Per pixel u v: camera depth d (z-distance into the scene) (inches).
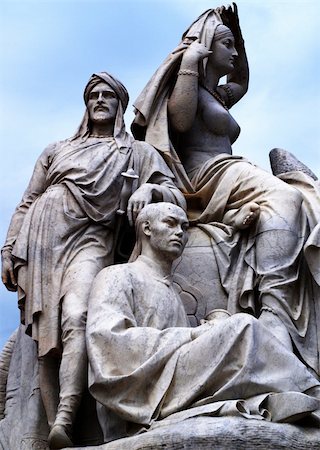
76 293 259.0
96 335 240.7
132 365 236.1
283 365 234.8
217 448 217.8
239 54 342.0
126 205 279.3
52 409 256.5
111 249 275.1
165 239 261.6
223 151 316.2
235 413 222.8
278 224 274.1
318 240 268.1
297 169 323.9
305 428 227.0
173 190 285.9
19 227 283.1
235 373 231.1
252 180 289.9
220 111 316.5
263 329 235.9
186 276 278.5
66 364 250.1
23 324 268.7
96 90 295.0
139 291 253.6
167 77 311.6
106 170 279.9
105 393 235.0
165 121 306.0
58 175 281.0
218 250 280.8
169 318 252.8
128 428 234.5
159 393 232.1
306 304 269.0
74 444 247.6
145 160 290.8
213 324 241.8
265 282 268.2
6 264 276.1
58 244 268.8
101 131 295.0
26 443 256.5
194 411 226.2
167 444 220.5
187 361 234.2
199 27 327.6
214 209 291.0
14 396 275.6
